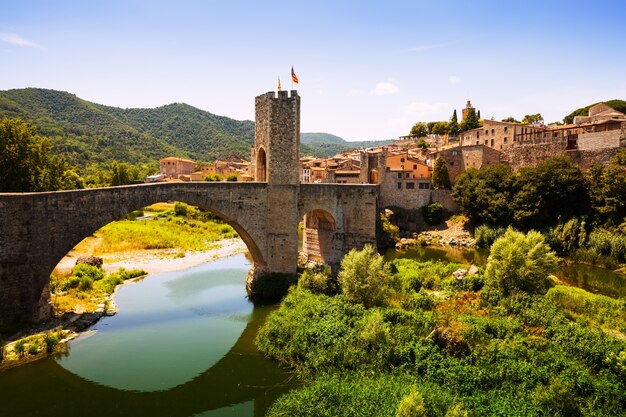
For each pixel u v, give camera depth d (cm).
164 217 10800
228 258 7275
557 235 6950
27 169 5944
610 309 3888
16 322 3500
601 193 7106
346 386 2620
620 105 13375
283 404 2536
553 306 3728
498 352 2812
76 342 3597
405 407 2038
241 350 3497
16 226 3419
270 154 4925
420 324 3325
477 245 7888
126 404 2781
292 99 4891
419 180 9450
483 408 2288
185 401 2827
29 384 2953
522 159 9688
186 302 4741
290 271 5025
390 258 6931
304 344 3234
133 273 5803
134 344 3628
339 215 5784
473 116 16788
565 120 15762
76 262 5688
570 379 2489
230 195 4684
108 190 3844
